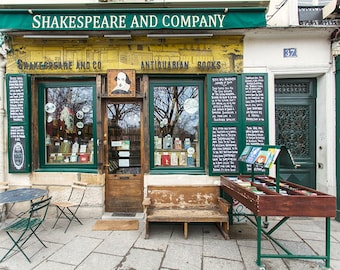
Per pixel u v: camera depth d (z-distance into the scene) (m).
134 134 4.50
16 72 4.27
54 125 4.55
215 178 4.25
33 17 3.92
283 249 3.00
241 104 4.20
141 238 3.46
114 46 4.27
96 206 4.28
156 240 3.40
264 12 3.94
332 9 3.91
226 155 4.21
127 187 4.48
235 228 3.89
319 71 4.23
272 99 4.27
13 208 4.34
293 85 4.56
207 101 4.26
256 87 4.21
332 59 4.22
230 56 4.27
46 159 4.52
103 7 4.20
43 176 4.32
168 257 2.94
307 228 3.86
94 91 4.43
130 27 3.94
